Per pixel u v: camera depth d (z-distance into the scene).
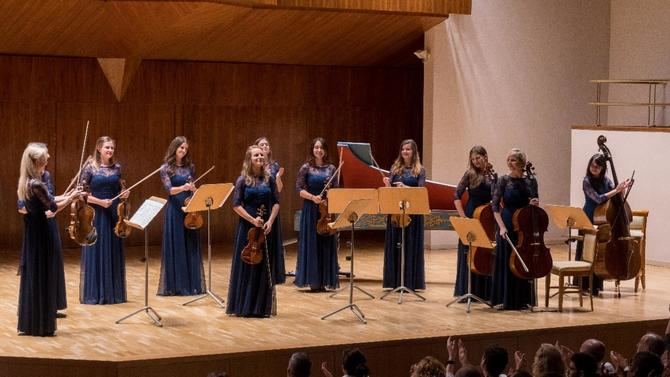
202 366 8.73
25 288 9.43
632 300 11.52
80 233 10.08
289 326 9.95
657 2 15.41
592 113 16.16
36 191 9.27
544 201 15.95
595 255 10.88
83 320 10.16
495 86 15.51
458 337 9.55
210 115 16.00
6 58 14.73
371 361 9.27
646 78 15.60
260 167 10.45
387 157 17.14
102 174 10.99
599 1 16.06
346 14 14.47
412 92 17.20
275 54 15.73
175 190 11.44
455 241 15.55
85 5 12.74
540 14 15.70
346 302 11.23
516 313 10.68
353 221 10.21
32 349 8.92
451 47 15.22
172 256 11.59
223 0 13.13
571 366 6.84
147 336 9.47
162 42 14.27
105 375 8.52
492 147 15.56
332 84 16.73
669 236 13.93
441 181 15.30
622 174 14.34
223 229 16.22
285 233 16.59
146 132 15.60
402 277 11.30
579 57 16.00
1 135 14.81
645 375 6.72
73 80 15.09
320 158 11.87
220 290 11.93
